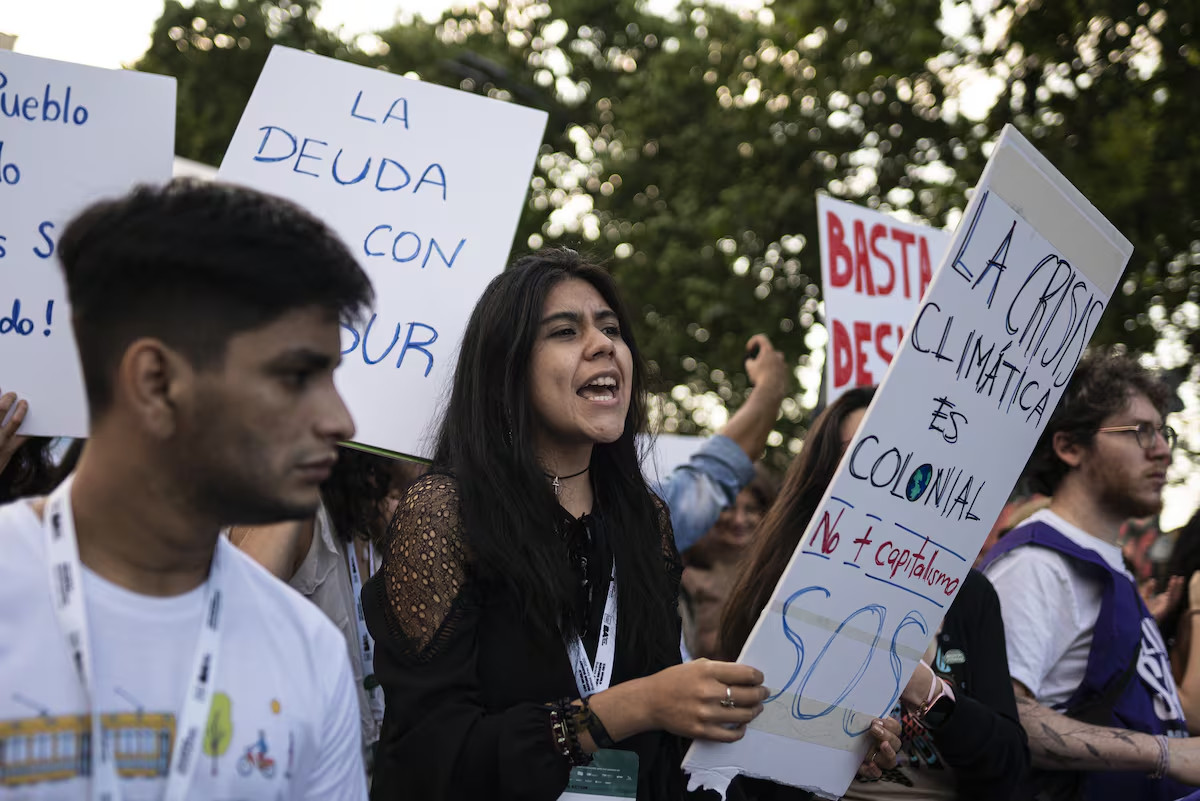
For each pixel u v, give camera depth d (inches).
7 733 48.6
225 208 52.2
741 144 546.9
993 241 85.6
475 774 76.5
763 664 80.0
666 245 589.6
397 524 84.8
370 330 107.6
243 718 54.1
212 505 52.2
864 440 81.7
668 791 86.7
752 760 82.1
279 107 110.7
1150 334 393.7
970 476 90.4
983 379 88.5
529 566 82.0
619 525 91.5
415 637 80.9
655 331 591.5
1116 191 373.1
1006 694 103.0
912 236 177.8
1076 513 127.0
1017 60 399.5
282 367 52.1
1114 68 377.1
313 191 109.7
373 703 110.0
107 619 51.7
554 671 82.6
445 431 90.8
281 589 59.1
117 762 50.4
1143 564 189.2
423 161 114.0
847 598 83.8
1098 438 125.2
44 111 101.7
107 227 51.3
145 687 51.9
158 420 50.9
